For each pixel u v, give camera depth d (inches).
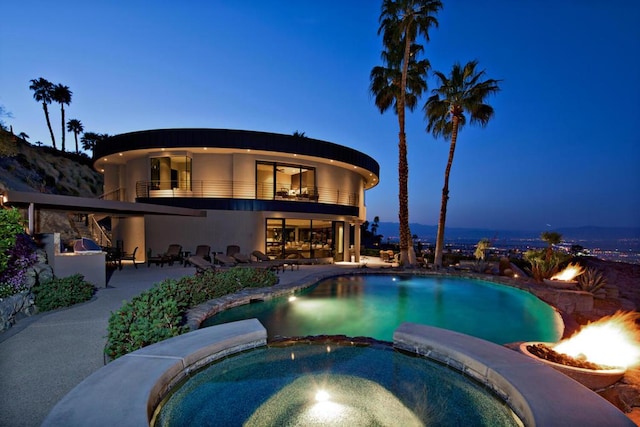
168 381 123.6
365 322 300.4
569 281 405.1
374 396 133.7
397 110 645.9
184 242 585.6
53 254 298.5
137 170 634.2
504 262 549.3
